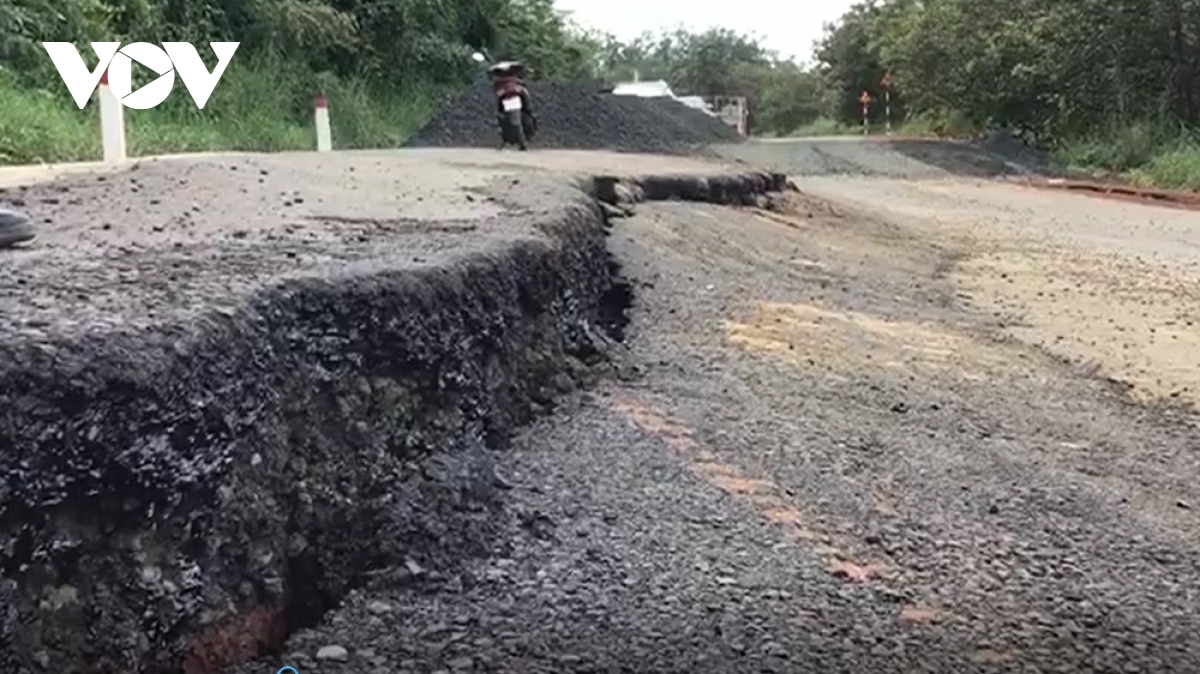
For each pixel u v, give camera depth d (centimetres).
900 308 1017
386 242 555
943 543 495
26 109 1392
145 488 311
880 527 502
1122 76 3055
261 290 394
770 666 365
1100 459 661
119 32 1841
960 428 679
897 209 1895
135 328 332
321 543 379
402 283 452
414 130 2366
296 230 589
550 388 590
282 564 359
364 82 2414
